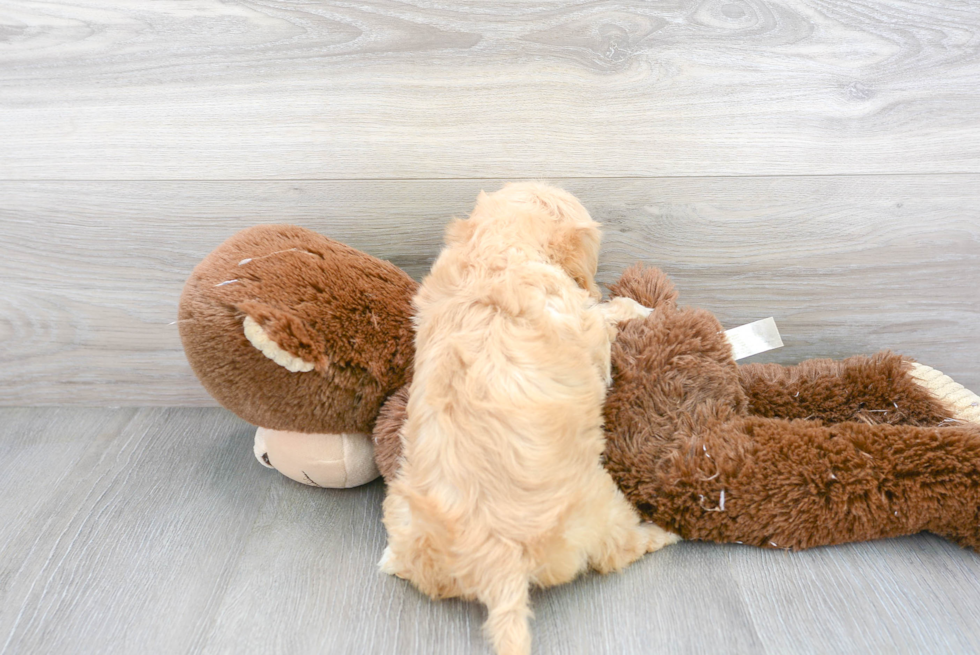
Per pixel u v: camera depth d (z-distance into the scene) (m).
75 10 0.87
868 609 0.69
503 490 0.65
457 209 0.98
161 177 0.95
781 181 0.97
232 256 0.78
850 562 0.76
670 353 0.81
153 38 0.88
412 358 0.80
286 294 0.74
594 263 0.82
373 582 0.74
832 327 1.06
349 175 0.96
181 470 0.94
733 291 1.04
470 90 0.91
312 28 0.88
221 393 0.77
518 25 0.88
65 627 0.68
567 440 0.67
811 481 0.74
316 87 0.91
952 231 1.00
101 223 0.97
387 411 0.80
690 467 0.76
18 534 0.81
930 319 1.05
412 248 1.00
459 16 0.88
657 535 0.78
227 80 0.90
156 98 0.91
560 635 0.67
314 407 0.78
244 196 0.96
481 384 0.66
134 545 0.80
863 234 1.00
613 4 0.88
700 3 0.88
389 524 0.73
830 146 0.95
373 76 0.90
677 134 0.94
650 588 0.73
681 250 1.01
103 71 0.90
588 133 0.94
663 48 0.90
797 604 0.70
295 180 0.96
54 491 0.89
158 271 1.01
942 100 0.93
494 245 0.74
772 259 1.02
